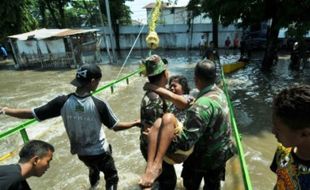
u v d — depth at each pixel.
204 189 3.76
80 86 3.81
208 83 3.29
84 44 23.95
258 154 6.44
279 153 1.82
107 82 15.95
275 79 15.04
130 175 5.50
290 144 1.58
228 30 32.88
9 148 7.08
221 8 16.33
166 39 35.75
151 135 2.97
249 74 16.61
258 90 12.70
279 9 15.98
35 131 8.09
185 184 3.75
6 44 34.62
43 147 2.75
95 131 3.89
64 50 23.25
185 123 3.05
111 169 4.21
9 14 28.38
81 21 46.00
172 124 2.95
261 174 5.55
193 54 29.33
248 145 6.95
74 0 39.31
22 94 14.58
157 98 3.49
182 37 35.19
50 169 5.86
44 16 39.50
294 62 17.75
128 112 9.73
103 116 3.91
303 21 15.57
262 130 7.92
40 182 5.39
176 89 4.20
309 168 1.61
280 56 23.94
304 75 15.92
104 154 4.08
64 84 16.66
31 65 24.34
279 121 1.56
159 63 3.43
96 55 25.11
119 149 6.70
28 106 12.26
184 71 18.70
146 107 3.50
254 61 21.81
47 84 16.91
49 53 23.47
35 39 22.84
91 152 3.97
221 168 3.58
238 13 16.72
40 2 38.12
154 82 3.47
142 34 37.03
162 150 2.87
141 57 28.94
